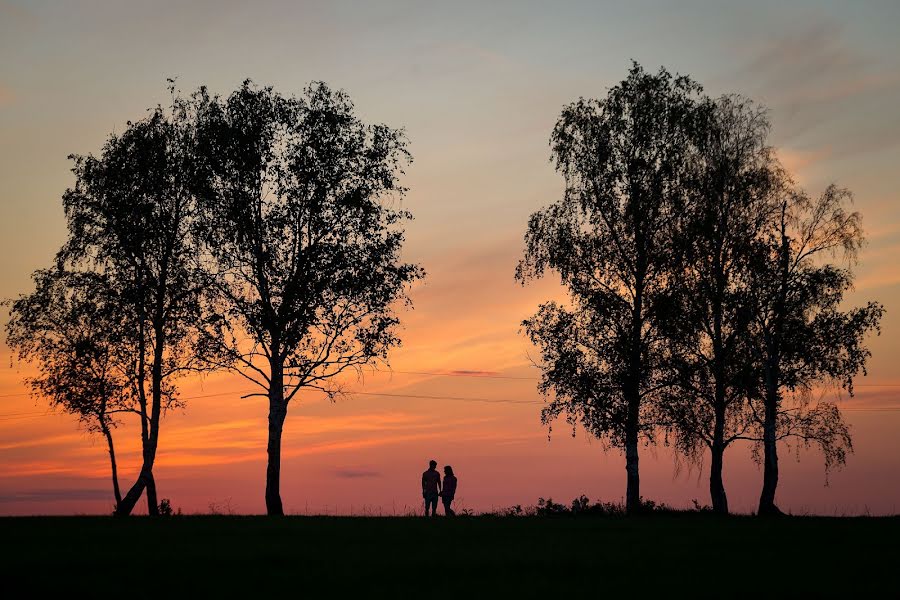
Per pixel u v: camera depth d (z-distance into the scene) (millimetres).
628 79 46406
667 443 45875
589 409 44438
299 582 16594
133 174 42438
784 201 44844
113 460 44875
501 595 15633
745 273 44656
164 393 43156
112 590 15688
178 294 41844
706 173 45469
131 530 26047
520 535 25828
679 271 44781
